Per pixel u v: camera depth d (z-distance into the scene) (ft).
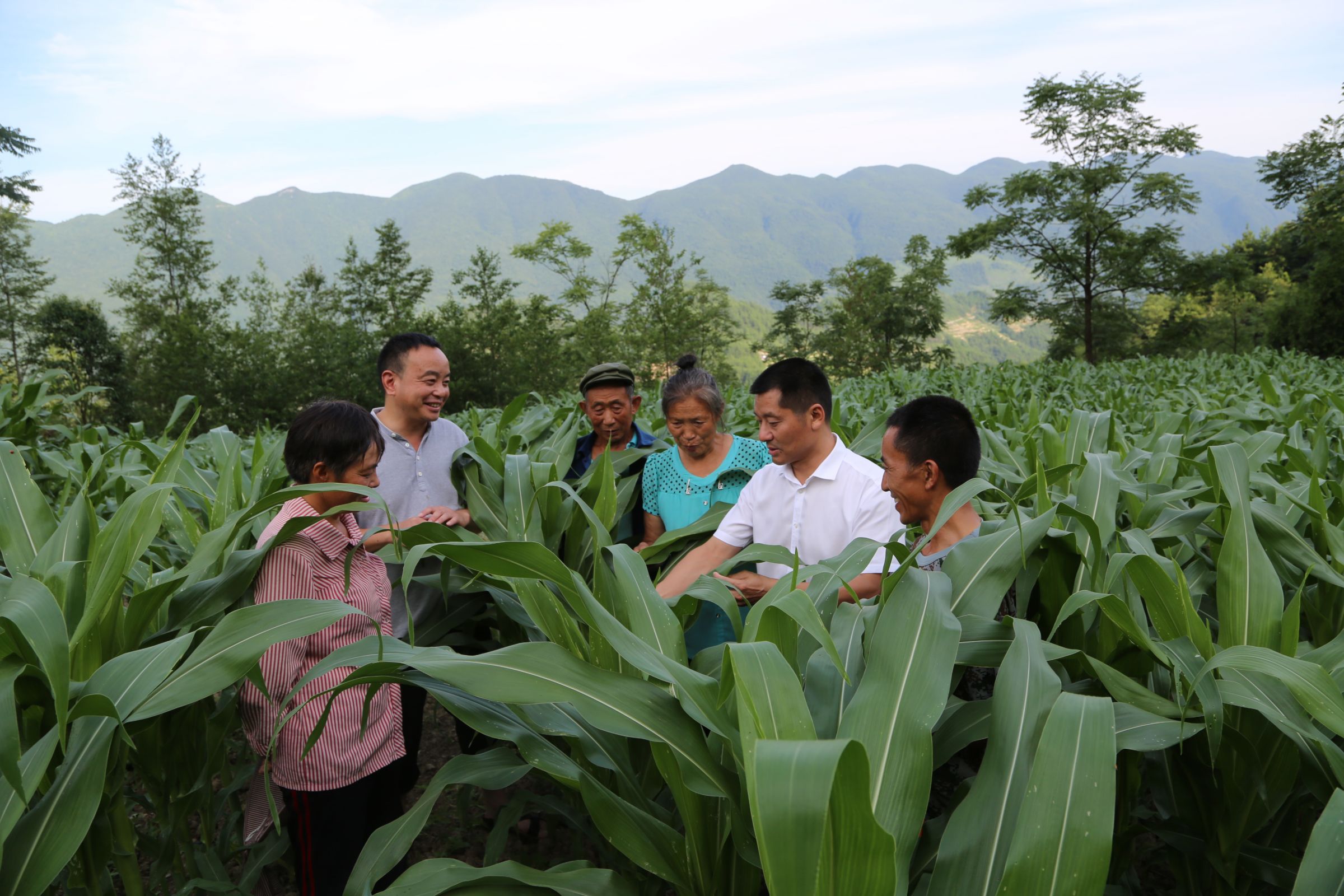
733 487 10.78
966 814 4.25
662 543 10.34
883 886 3.34
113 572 6.08
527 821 10.28
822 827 3.01
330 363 161.68
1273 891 6.49
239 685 7.47
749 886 5.07
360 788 7.67
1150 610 5.99
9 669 4.85
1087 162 151.33
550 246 191.83
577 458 12.65
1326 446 10.86
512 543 4.69
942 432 7.07
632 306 196.44
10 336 170.40
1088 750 3.87
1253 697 5.16
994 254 161.89
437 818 11.32
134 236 185.98
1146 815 7.65
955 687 5.90
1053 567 6.65
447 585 8.56
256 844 8.77
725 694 4.74
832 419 16.43
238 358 159.74
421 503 10.61
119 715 5.06
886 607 4.93
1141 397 28.71
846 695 5.03
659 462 11.21
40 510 7.19
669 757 4.83
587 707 4.60
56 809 4.90
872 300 229.66
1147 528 8.23
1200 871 6.49
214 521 9.57
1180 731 5.07
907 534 8.73
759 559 7.32
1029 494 7.52
